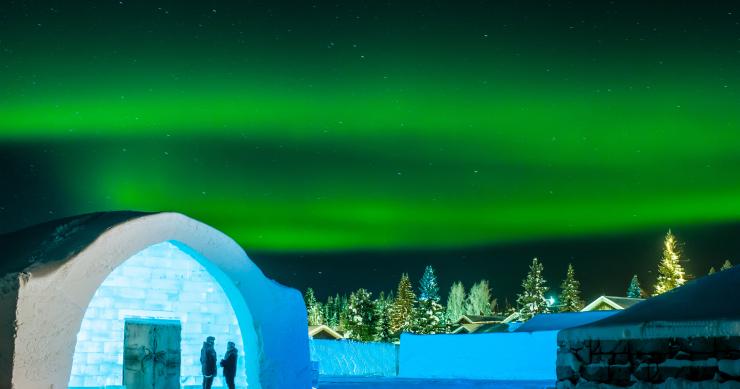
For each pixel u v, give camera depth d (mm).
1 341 13570
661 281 85250
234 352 17391
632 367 8648
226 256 17625
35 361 13805
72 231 15641
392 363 50719
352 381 37438
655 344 8461
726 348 7828
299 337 18844
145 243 16031
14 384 13477
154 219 16141
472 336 44469
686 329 8188
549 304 91125
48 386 13961
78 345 16594
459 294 138500
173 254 17938
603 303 58031
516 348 42438
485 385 33125
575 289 92312
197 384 17828
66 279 14359
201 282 18172
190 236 17031
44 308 14000
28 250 15125
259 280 18156
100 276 14984
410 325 93062
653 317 8742
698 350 8062
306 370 18844
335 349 48844
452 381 38000
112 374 16828
